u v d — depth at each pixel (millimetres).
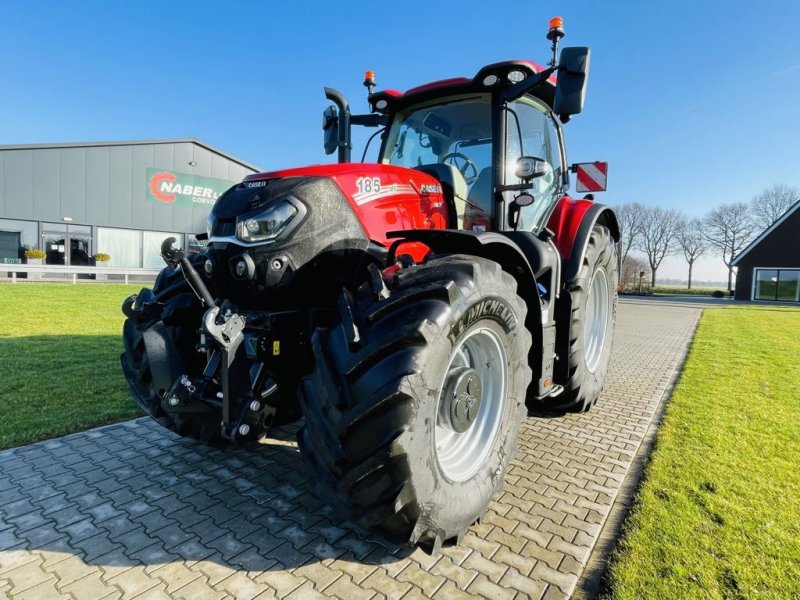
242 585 1823
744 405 4156
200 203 25172
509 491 2594
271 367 2266
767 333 9641
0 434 3203
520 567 1962
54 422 3428
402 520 1779
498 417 2326
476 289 1979
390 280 2029
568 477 2770
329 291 2416
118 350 5773
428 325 1776
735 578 1893
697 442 3258
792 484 2664
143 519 2258
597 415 3900
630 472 2865
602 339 4191
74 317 8453
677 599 1779
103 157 22062
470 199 3180
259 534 2154
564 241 3500
